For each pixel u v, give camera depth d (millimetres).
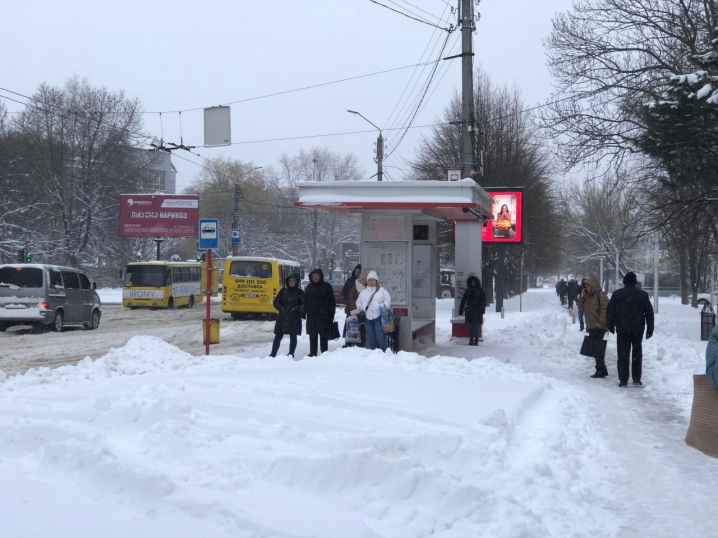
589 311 13773
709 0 20781
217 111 23484
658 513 5684
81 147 55875
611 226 59875
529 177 43594
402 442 6348
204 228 15859
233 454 6047
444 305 42750
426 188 15367
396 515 5047
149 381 10867
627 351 12445
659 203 21922
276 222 81375
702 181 16188
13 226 51750
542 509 5434
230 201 77188
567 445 7668
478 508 5176
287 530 4422
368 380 10508
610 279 81938
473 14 19531
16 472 5473
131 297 40500
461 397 9453
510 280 60906
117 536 4172
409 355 13062
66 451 5621
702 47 21344
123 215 55750
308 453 6188
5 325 25078
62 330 25969
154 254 70375
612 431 8664
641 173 22578
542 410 9562
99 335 23484
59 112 55406
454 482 5422
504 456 6762
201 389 9352
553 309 44250
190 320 31875
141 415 7219
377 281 14875
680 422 9227
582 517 5438
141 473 4977
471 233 20375
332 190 15609
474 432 7465
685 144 16219
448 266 63375
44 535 4152
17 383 10836
